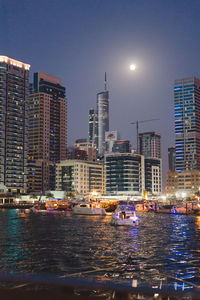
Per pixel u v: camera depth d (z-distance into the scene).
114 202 152.50
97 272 24.39
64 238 48.41
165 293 8.01
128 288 7.96
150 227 71.50
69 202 174.38
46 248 37.38
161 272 24.48
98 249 36.75
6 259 29.91
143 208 164.75
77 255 32.31
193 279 22.05
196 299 7.67
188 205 148.50
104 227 69.56
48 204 168.12
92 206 129.75
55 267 26.30
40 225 75.88
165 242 44.22
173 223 86.75
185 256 32.34
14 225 76.31
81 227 69.56
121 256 31.95
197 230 64.75
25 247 38.25
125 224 73.19
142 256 32.16
